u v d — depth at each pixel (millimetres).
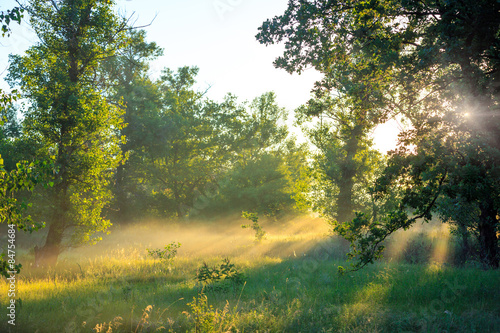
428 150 8250
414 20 10047
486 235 15047
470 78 8461
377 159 25703
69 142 17969
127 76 40281
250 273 13641
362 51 11352
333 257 19281
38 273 15648
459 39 8312
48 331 6980
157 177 42000
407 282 10156
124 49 21172
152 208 41188
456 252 17344
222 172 47656
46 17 18500
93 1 19109
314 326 6855
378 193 9438
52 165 6352
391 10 9922
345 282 11078
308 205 28969
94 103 18719
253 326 6758
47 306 9047
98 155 18547
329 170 26156
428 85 10016
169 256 18438
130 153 40719
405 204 9117
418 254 17047
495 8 7727
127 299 9641
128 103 38312
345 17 11141
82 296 10141
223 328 6652
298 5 11148
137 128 38969
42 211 17172
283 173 47125
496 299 8352
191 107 47531
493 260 14711
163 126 39750
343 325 6801
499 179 7551
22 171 6133
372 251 9500
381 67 10172
